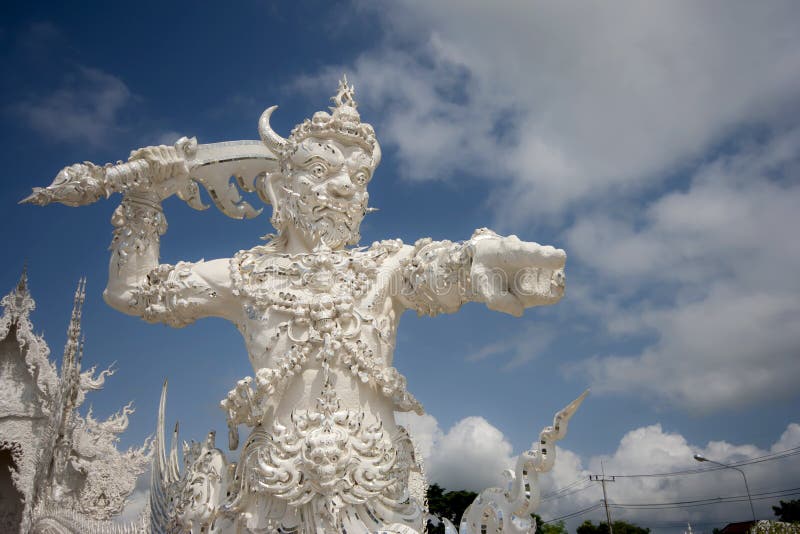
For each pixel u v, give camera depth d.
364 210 6.34
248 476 5.02
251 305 5.54
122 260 5.82
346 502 4.75
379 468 4.90
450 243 5.47
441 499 15.59
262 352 5.36
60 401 18.86
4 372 20.16
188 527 4.95
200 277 5.77
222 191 6.95
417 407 5.30
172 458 6.15
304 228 6.01
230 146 6.94
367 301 5.59
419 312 5.71
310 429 4.98
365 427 5.04
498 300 4.64
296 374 5.24
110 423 20.22
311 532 4.71
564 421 4.62
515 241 4.63
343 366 5.25
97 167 5.54
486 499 4.92
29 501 18.58
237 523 4.93
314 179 6.01
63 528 13.75
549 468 4.59
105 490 18.89
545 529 41.22
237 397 5.16
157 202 6.07
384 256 5.87
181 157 6.07
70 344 19.48
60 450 18.73
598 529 42.78
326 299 5.39
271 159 7.08
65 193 5.34
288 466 4.81
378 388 5.36
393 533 4.50
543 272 4.72
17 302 20.44
